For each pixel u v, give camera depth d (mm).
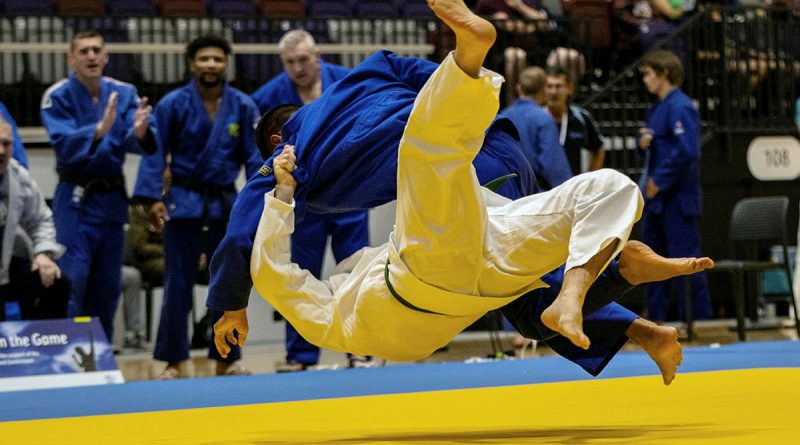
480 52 5828
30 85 21234
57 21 21641
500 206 6988
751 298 22703
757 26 24250
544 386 10094
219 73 15508
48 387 13391
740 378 10125
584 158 21297
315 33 22938
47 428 7906
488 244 6578
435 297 6621
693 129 19031
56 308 15039
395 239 6664
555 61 20906
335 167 7652
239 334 7812
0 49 20578
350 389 10727
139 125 15141
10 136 14422
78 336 14031
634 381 10234
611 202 6336
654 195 19391
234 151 15742
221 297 7574
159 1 23688
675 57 19188
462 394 9578
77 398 10789
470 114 6031
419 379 11539
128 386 11992
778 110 24531
